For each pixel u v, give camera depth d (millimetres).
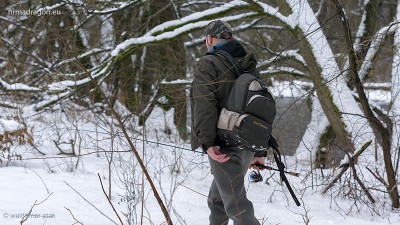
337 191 5668
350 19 9516
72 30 10773
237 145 3461
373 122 5082
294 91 11156
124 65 11383
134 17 10531
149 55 11680
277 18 8078
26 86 10312
